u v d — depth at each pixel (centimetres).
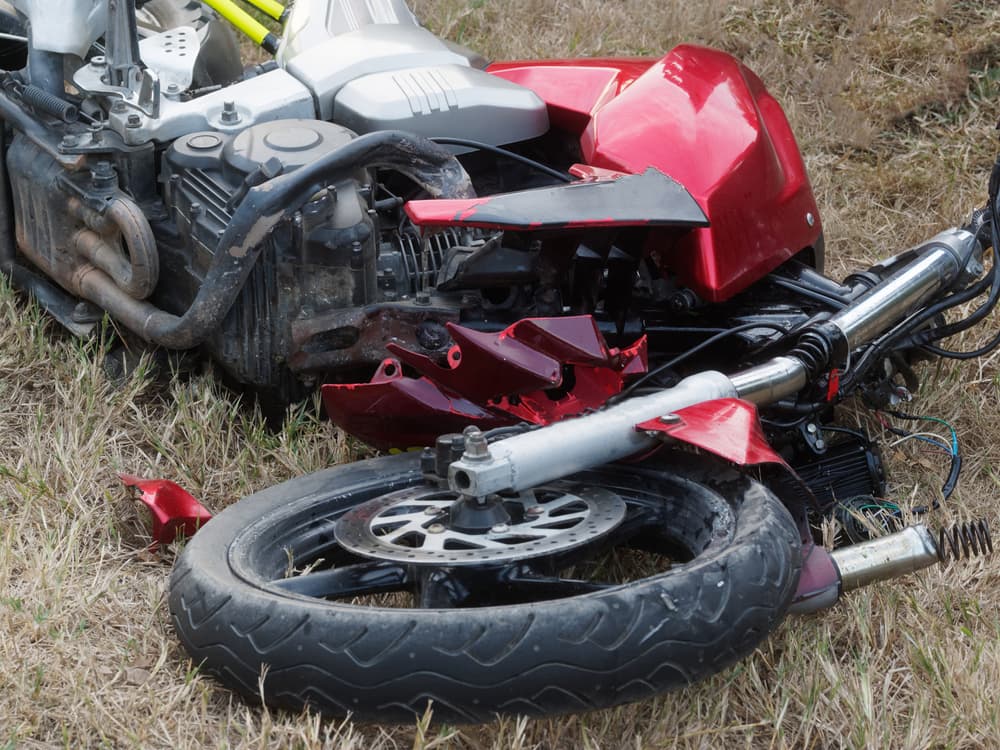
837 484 342
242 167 336
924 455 382
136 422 372
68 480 337
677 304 354
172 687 265
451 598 262
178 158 352
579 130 412
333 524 300
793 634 290
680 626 242
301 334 331
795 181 382
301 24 418
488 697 236
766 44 658
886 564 286
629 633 238
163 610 293
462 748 256
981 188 548
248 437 361
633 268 330
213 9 468
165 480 329
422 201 297
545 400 317
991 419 401
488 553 254
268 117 372
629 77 412
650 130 365
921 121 600
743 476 288
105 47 393
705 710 272
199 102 371
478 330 327
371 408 312
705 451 283
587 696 238
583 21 655
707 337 360
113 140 364
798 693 276
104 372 383
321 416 363
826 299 358
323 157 320
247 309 339
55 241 385
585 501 282
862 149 590
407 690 237
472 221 293
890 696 283
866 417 391
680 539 289
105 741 248
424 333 332
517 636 235
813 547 287
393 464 311
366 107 371
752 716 274
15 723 255
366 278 333
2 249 422
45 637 281
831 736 269
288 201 317
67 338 415
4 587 291
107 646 282
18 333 398
